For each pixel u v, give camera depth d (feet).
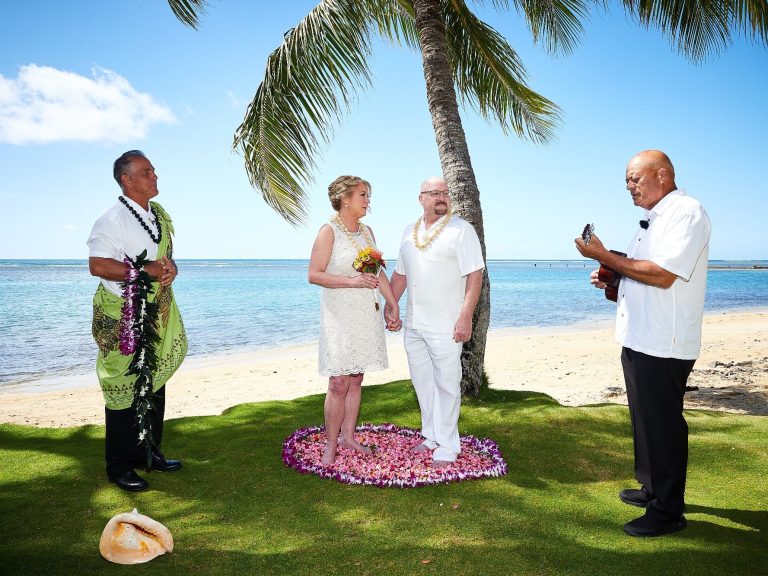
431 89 21.30
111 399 11.88
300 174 25.30
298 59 24.20
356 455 13.80
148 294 11.97
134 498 11.48
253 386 33.35
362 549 9.29
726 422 16.42
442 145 20.63
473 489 11.90
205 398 29.99
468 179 20.10
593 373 34.17
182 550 9.32
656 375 9.70
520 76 27.68
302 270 370.12
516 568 8.63
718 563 8.72
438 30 21.74
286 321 73.26
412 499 11.36
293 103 24.82
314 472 12.76
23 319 71.20
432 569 8.62
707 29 22.18
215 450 14.67
